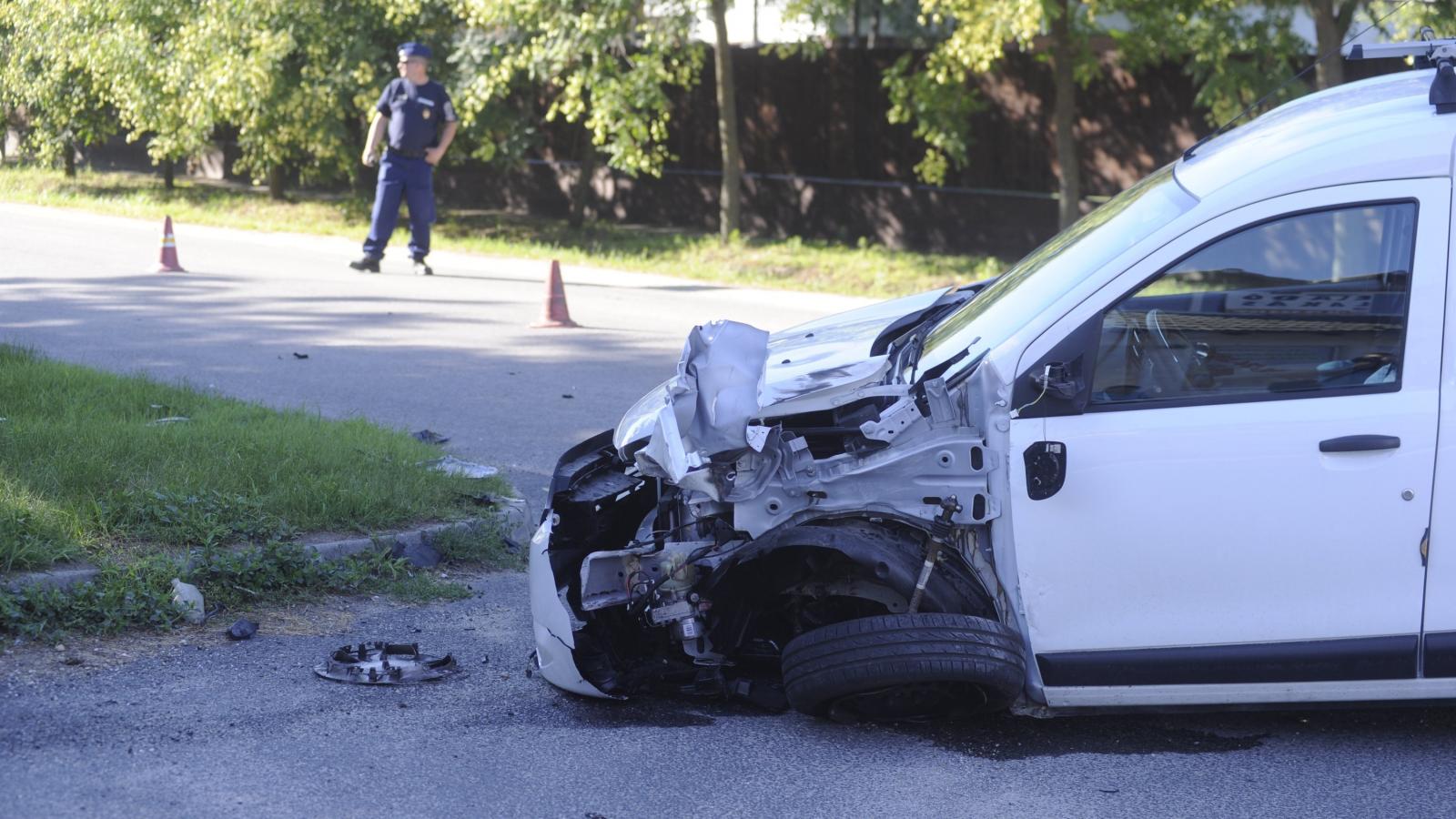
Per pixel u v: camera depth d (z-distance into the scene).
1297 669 7.77
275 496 11.71
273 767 7.63
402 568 11.13
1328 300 7.71
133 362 19.44
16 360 16.47
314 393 17.95
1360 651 7.70
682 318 25.83
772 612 8.72
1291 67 31.55
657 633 8.81
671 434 8.20
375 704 8.64
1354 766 7.86
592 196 45.84
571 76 35.19
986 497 7.93
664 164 44.03
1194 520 7.73
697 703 8.80
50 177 54.28
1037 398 7.84
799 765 7.88
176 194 49.22
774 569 8.28
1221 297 7.81
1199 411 7.75
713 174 42.94
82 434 12.68
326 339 22.02
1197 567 7.76
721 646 8.48
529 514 12.83
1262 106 30.94
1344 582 7.68
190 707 8.41
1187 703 7.95
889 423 8.05
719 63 36.62
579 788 7.52
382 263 32.84
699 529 8.63
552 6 33.16
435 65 38.75
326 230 39.78
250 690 8.75
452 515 12.12
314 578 10.65
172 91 41.88
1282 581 7.71
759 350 9.49
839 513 8.15
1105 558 7.80
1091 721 8.48
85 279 28.02
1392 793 7.53
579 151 45.81
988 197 37.41
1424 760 7.93
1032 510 7.84
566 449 15.53
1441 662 7.69
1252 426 7.67
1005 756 8.02
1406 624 7.67
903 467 8.05
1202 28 30.88
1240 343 7.80
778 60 41.22
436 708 8.63
